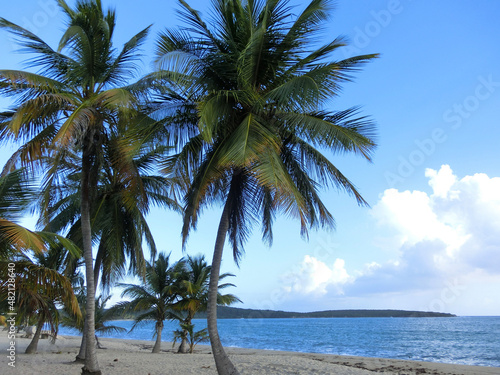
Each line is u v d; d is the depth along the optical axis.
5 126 9.34
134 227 15.68
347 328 94.19
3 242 8.48
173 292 24.75
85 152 10.79
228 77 9.56
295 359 18.39
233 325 138.38
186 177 9.52
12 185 9.15
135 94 10.16
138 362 16.48
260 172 7.56
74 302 10.18
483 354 29.75
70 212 16.09
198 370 13.39
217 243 9.56
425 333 63.12
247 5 9.03
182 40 9.41
